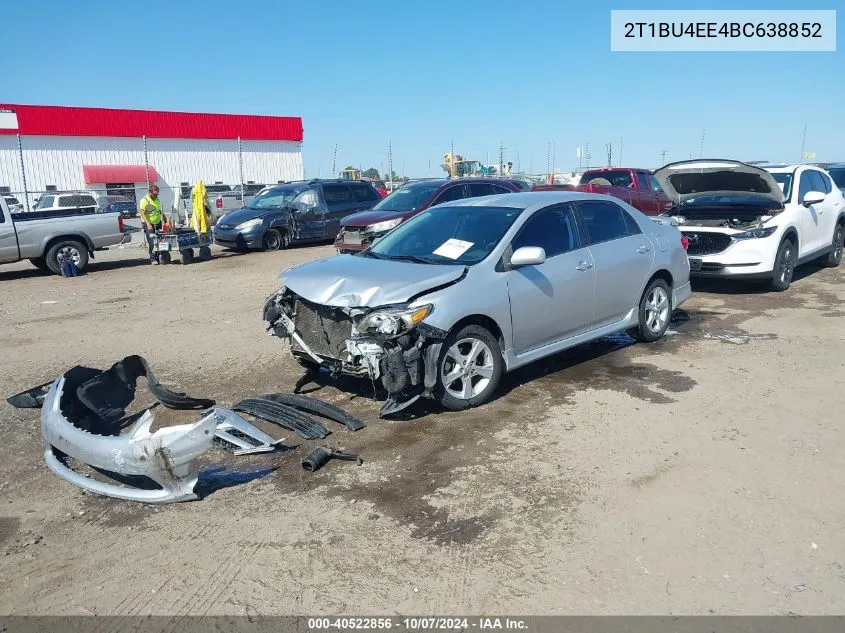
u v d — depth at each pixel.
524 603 3.21
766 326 8.20
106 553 3.76
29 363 7.64
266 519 4.04
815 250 11.18
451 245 6.05
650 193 18.33
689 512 3.93
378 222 13.66
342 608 3.21
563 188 17.77
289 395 5.98
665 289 7.55
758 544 3.61
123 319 9.91
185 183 39.22
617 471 4.46
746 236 9.73
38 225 14.59
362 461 4.76
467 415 5.53
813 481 4.26
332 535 3.84
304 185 19.47
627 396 5.86
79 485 4.35
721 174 9.84
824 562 3.44
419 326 5.07
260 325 9.12
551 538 3.72
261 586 3.40
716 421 5.25
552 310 6.09
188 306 10.77
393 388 5.04
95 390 5.38
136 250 20.09
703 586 3.28
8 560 3.72
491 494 4.23
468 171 36.41
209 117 40.66
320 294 5.48
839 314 8.72
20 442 5.38
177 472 4.12
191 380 6.77
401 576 3.44
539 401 5.79
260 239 18.11
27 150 35.16
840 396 5.72
